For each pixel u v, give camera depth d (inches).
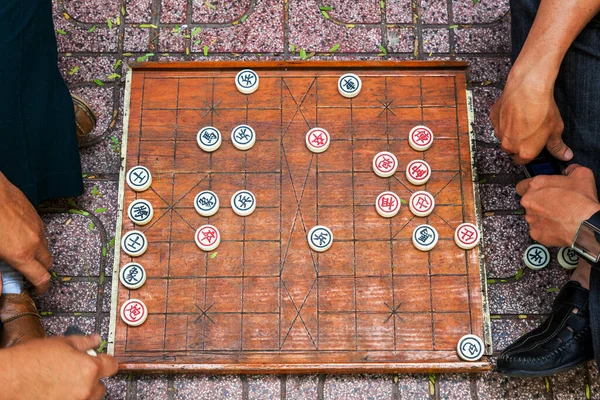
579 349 32.1
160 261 35.3
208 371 33.7
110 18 41.1
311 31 40.9
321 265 35.3
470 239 35.3
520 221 37.3
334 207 36.2
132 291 34.9
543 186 31.6
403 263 35.3
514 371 32.3
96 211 37.6
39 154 34.1
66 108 35.1
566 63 31.0
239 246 35.6
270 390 34.5
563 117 32.5
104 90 39.8
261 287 34.9
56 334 35.4
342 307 34.7
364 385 34.6
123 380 34.7
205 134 36.9
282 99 38.1
